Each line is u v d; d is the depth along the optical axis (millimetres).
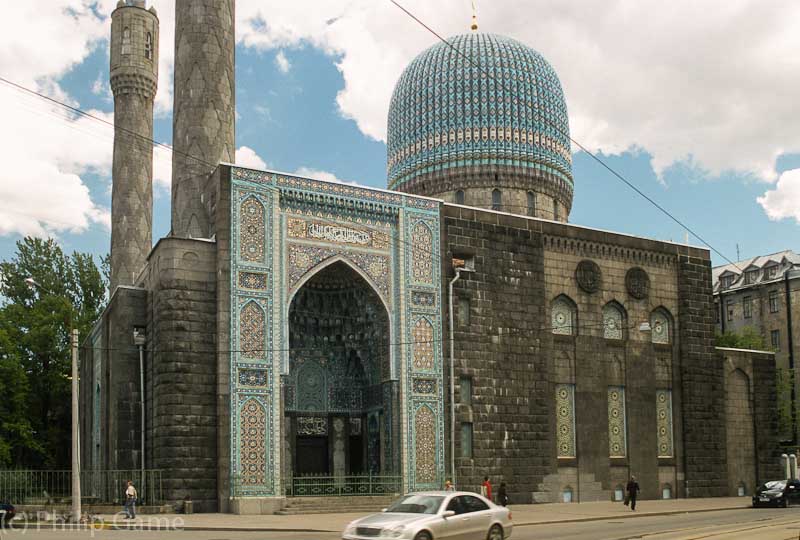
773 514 32219
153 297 33594
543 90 49000
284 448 35469
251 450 32000
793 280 70000
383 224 36594
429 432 36031
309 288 37812
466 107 47656
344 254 35344
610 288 42406
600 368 41312
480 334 38031
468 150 47219
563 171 49219
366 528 17297
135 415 34281
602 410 40969
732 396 46719
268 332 33062
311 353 37812
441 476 35844
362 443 37875
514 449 37938
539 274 40156
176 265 32094
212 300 32469
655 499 41812
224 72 39781
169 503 30531
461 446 36719
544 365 39531
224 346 32125
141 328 34875
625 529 25047
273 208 33969
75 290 60781
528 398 38750
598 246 42281
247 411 32156
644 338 43125
